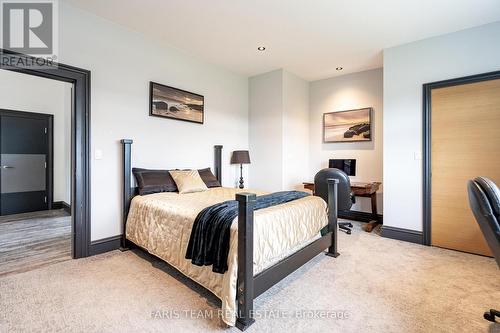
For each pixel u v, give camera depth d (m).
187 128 3.71
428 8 2.52
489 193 1.13
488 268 2.46
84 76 2.62
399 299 1.90
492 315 1.63
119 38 2.92
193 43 3.36
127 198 2.87
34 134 4.85
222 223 1.75
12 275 2.22
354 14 2.65
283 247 1.92
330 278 2.24
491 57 2.77
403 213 3.31
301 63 4.03
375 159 4.23
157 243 2.36
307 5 2.50
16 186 4.68
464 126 2.90
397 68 3.35
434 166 3.09
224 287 1.62
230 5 2.51
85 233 2.65
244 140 4.68
